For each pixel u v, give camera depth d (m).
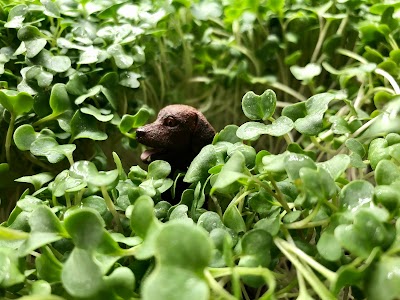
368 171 0.19
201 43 0.25
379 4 0.22
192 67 0.26
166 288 0.08
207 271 0.09
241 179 0.12
